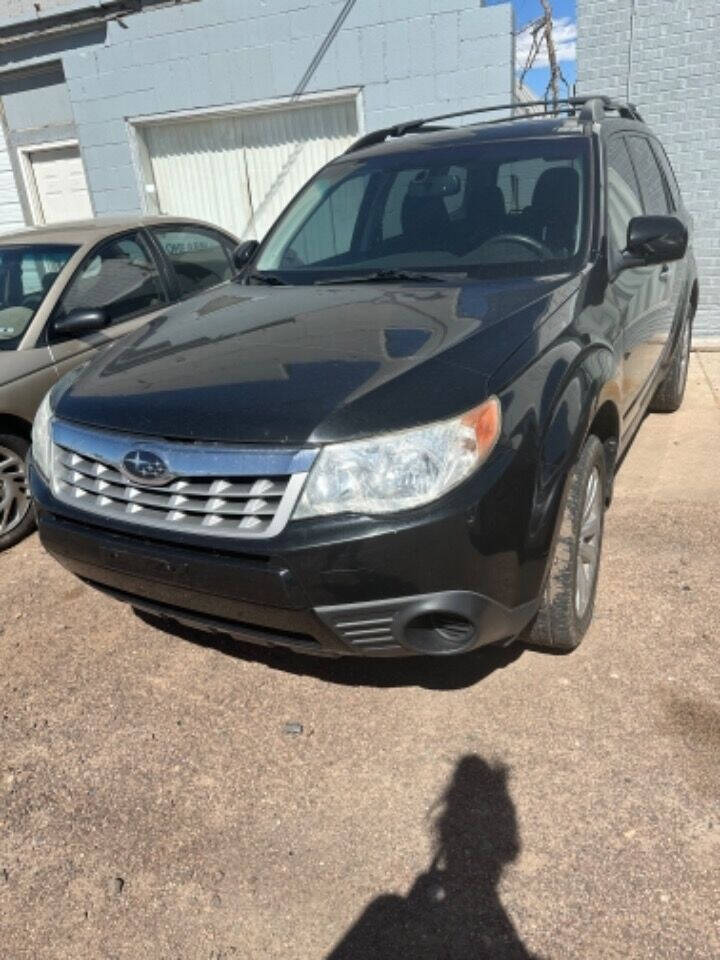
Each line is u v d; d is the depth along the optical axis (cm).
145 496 244
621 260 335
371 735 269
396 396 224
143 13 859
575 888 209
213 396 239
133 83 894
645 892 206
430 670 298
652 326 400
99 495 257
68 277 470
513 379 238
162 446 236
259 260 398
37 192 1059
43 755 272
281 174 889
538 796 238
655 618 316
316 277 359
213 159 914
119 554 249
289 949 201
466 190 363
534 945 196
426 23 754
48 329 450
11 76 988
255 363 255
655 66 684
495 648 305
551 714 270
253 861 226
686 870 210
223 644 326
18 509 434
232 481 227
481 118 766
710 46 659
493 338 252
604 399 285
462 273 327
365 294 316
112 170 945
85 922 213
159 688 302
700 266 727
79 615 357
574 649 299
